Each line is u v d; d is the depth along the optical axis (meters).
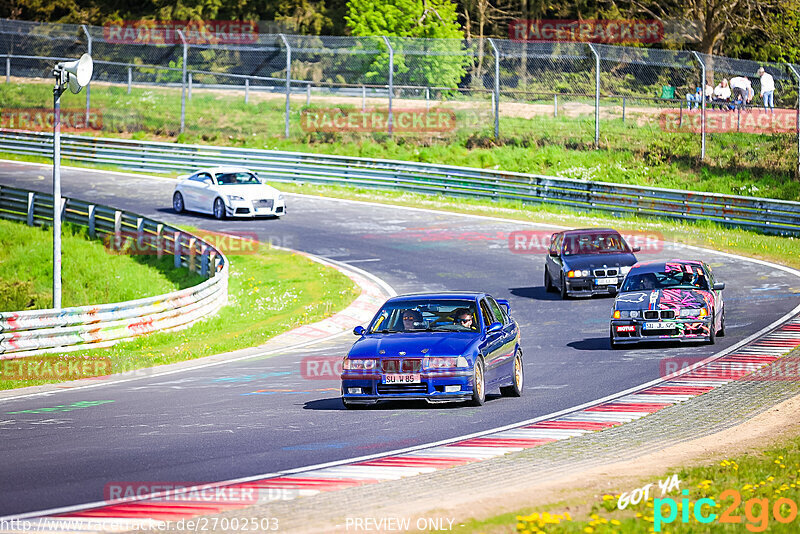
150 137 127.06
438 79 142.50
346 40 160.00
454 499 20.19
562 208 95.00
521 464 23.98
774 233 83.12
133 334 54.97
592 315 56.69
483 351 33.06
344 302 62.50
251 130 128.25
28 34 152.12
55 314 51.47
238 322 60.34
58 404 36.25
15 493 21.89
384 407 33.38
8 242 84.00
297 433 28.84
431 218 92.06
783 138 111.44
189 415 32.72
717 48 160.12
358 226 88.75
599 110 124.06
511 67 160.75
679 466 23.42
